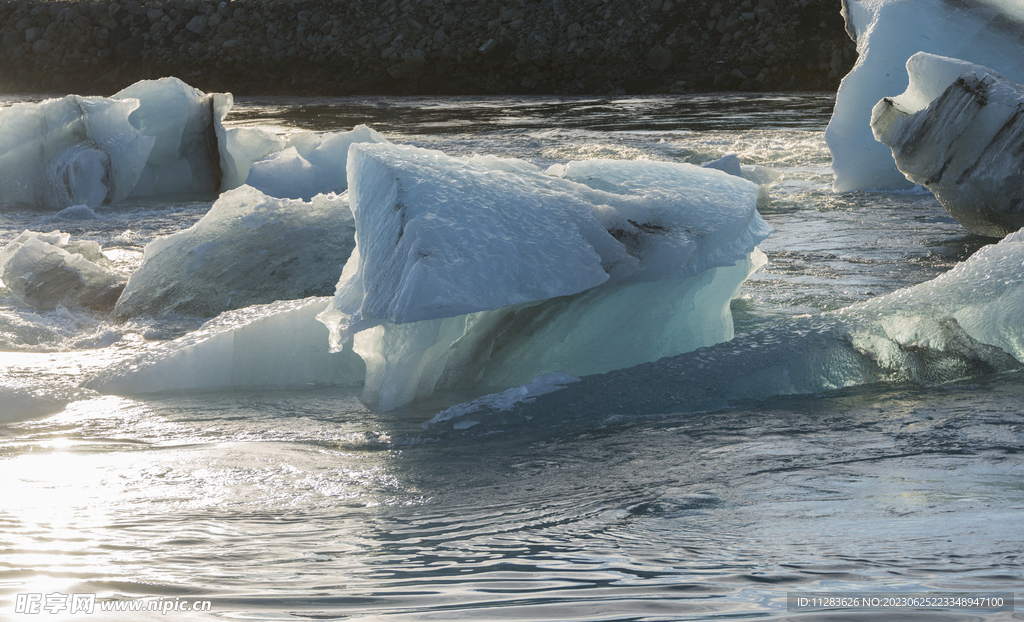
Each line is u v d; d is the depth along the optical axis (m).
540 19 128.12
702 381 15.58
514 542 8.52
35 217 41.06
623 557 7.66
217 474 12.22
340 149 43.38
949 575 6.41
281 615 6.02
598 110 91.94
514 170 18.14
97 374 17.81
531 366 17.56
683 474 11.20
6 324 21.97
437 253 14.38
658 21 125.94
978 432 12.58
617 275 16.17
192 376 17.70
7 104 106.69
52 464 12.85
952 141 29.22
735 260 17.64
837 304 22.02
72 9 136.75
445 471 12.11
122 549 8.43
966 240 30.06
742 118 79.25
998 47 39.69
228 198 24.97
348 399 16.73
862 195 40.78
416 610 6.09
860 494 9.65
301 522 9.73
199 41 133.62
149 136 47.84
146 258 24.38
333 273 23.80
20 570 7.54
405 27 130.12
